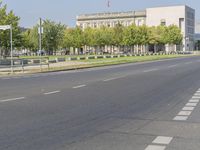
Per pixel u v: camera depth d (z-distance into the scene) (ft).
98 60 192.44
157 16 545.85
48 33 291.79
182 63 159.63
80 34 378.53
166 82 70.13
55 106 39.09
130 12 559.79
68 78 81.51
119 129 27.94
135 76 86.12
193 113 35.68
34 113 34.50
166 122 30.96
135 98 46.65
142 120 31.81
